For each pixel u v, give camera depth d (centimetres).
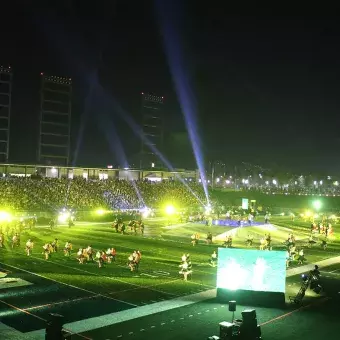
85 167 10806
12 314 2388
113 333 2106
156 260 4159
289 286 3231
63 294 2830
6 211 7462
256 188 17275
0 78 10938
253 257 2747
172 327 2216
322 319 2431
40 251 4469
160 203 10525
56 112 11844
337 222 9581
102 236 5825
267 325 2308
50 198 8656
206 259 4294
